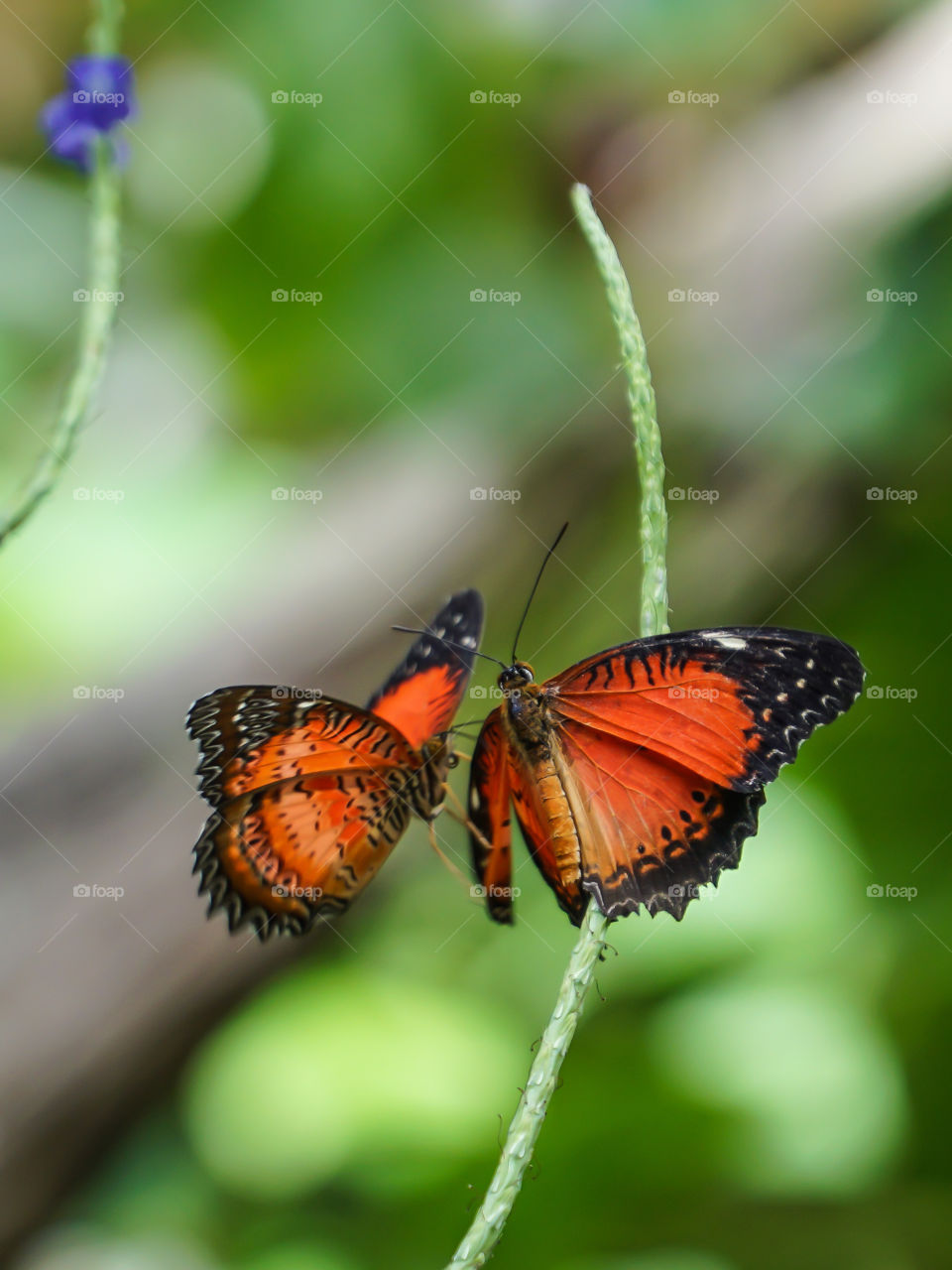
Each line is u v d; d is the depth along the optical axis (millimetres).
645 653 973
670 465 1076
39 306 1138
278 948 1045
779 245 1080
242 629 1062
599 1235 1064
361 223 1159
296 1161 1069
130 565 1105
